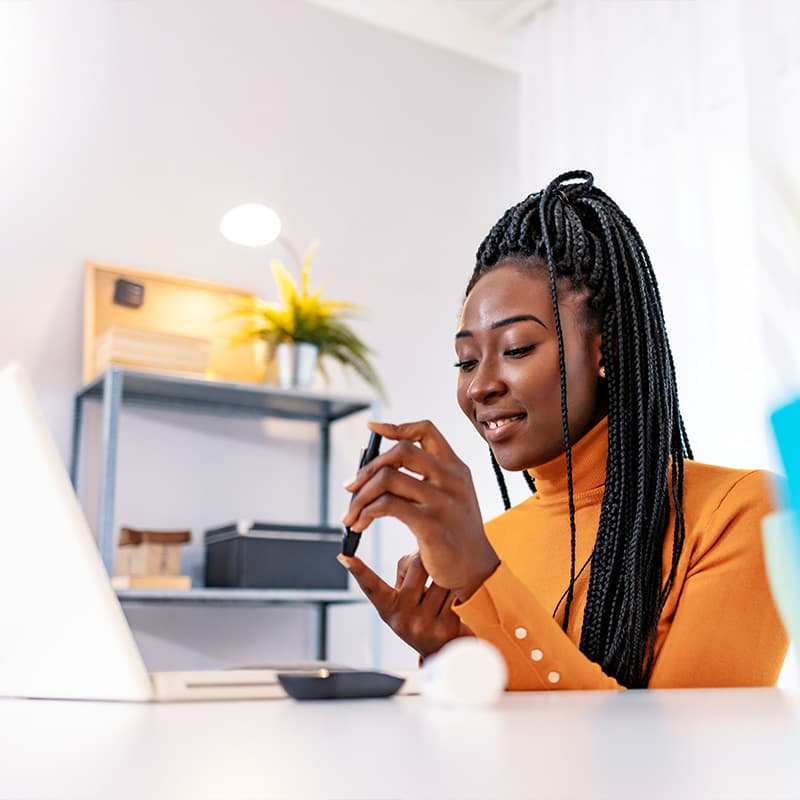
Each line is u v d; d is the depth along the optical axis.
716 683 0.94
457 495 0.70
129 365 2.51
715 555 0.99
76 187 2.75
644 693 0.52
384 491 0.69
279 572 2.50
